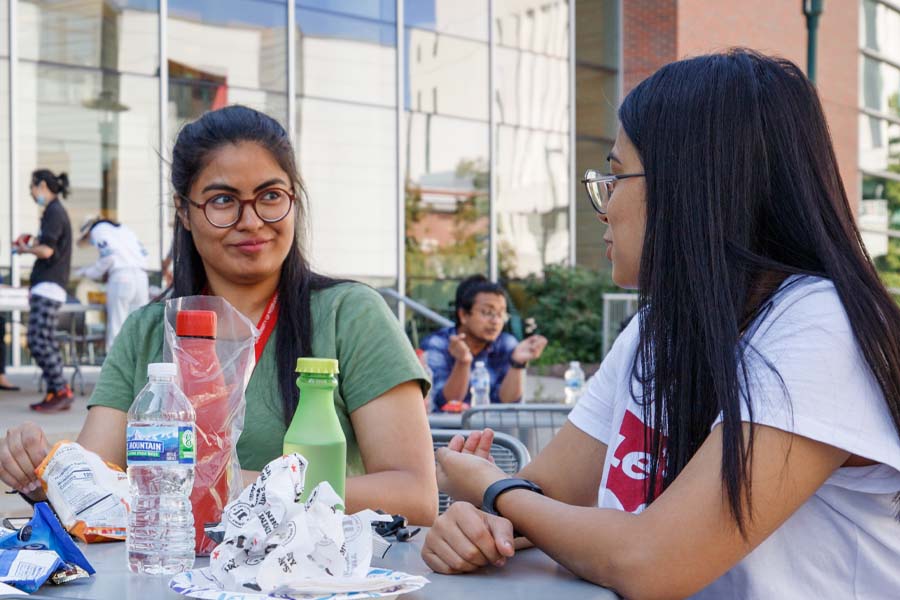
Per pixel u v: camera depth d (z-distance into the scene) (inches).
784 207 57.9
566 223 521.0
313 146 438.6
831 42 699.4
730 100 58.2
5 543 53.6
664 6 530.6
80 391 335.9
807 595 55.4
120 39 390.9
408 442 80.1
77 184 382.3
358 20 449.4
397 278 460.4
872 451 52.9
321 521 48.8
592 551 54.9
